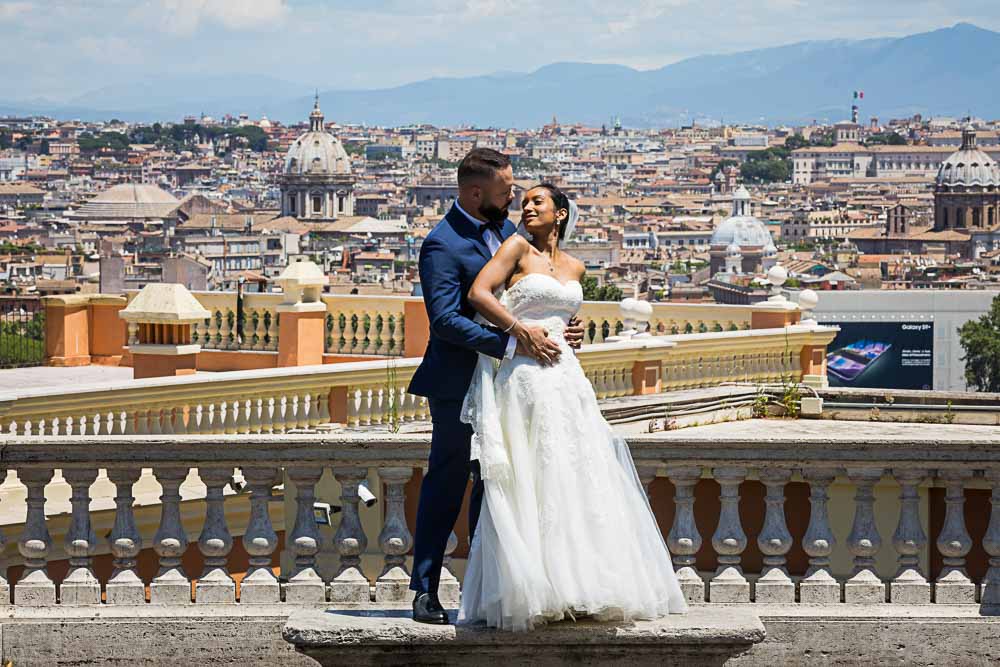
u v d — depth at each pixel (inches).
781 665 373.7
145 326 898.7
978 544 431.8
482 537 333.7
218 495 378.9
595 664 336.2
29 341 1284.4
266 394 688.4
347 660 339.0
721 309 1083.3
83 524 382.3
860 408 767.7
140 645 374.9
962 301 4665.4
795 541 467.8
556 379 332.5
